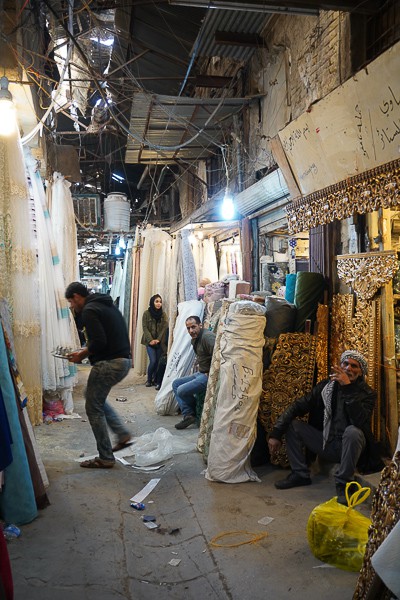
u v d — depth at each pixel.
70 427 5.93
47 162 7.75
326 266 5.12
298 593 2.65
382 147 3.49
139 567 2.93
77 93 10.70
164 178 15.84
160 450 4.82
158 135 8.77
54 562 2.90
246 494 3.97
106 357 4.58
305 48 5.83
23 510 3.35
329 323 4.95
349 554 2.86
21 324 5.40
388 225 4.30
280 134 4.61
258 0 4.39
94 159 16.58
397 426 4.14
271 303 4.97
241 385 4.30
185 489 4.07
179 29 7.02
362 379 3.88
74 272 7.99
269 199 6.77
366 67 3.34
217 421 4.32
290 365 4.69
